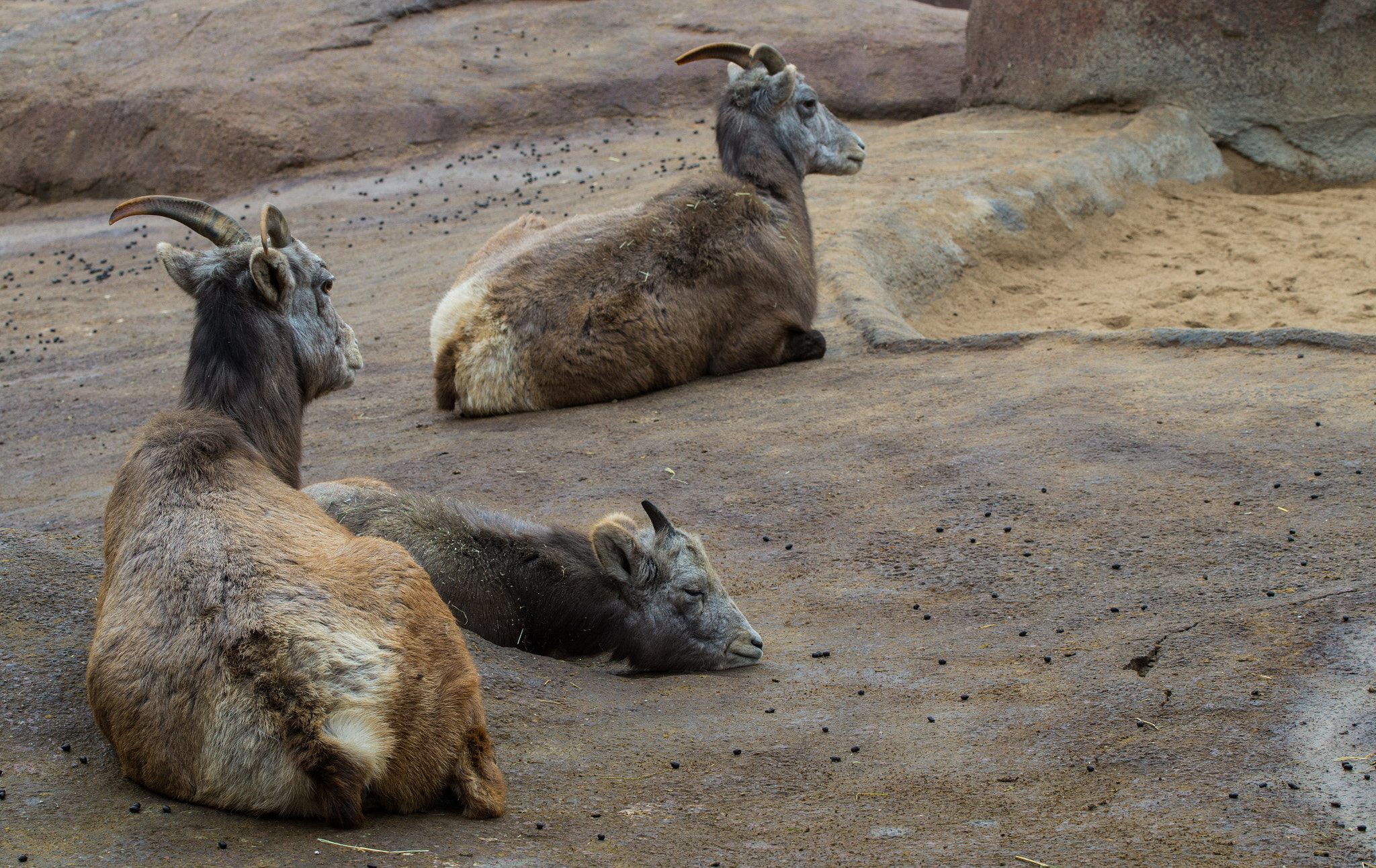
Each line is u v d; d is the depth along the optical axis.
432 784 5.15
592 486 10.82
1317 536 8.09
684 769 5.78
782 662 7.36
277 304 7.08
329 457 12.55
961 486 9.86
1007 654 7.06
